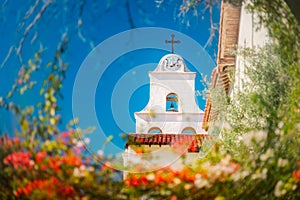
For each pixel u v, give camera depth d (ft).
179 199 10.61
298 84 10.80
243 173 10.35
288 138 10.03
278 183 9.39
